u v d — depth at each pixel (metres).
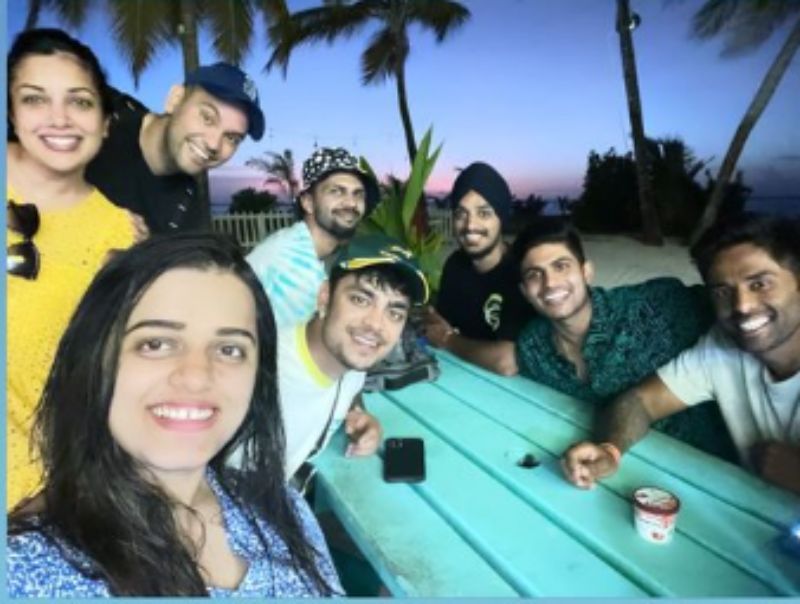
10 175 1.18
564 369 1.84
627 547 1.06
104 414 0.74
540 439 1.51
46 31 1.19
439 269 2.74
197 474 0.82
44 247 1.17
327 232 1.93
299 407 1.32
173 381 0.75
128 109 1.55
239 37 5.23
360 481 1.30
